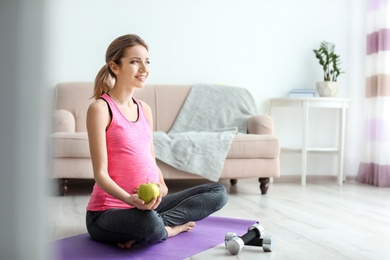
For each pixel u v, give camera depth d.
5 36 0.19
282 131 4.46
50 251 0.21
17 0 0.19
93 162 1.65
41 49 0.20
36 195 0.20
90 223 1.76
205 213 1.88
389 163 4.04
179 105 4.09
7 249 0.19
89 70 4.12
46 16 0.20
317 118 4.48
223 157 3.33
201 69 4.32
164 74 4.27
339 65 4.49
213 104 4.06
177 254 1.61
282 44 4.42
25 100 0.19
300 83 4.45
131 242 1.68
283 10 4.41
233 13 4.36
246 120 3.92
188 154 3.32
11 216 0.19
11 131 0.19
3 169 0.19
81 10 4.11
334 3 4.46
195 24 4.30
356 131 4.49
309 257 1.61
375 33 4.19
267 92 4.41
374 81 4.19
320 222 2.34
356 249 1.76
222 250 1.70
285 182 4.24
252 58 4.39
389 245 1.84
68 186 3.88
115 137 1.73
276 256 1.62
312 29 4.45
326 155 4.48
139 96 4.06
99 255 1.57
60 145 3.15
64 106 3.91
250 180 4.30
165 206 1.84
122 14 4.18
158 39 4.25
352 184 4.19
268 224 2.26
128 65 1.73
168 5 4.26
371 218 2.49
